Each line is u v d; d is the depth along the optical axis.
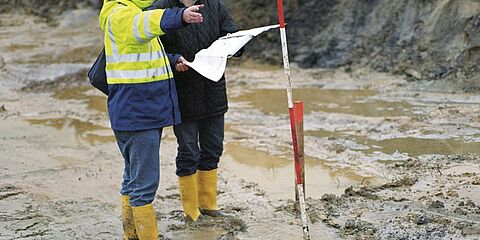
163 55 6.83
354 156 10.34
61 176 10.05
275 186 9.23
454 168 9.41
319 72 17.02
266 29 7.14
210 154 8.00
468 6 15.24
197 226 7.83
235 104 14.44
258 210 8.30
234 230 7.68
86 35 20.97
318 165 10.05
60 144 11.95
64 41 20.47
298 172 6.95
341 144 11.00
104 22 6.73
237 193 8.98
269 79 16.81
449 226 7.30
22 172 10.28
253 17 19.03
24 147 11.76
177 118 6.95
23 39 20.91
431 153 10.23
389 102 13.71
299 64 17.77
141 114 6.73
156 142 6.87
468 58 14.65
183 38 7.47
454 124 11.73
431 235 7.13
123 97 6.73
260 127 12.52
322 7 18.11
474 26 14.83
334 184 9.16
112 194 9.17
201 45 7.58
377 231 7.36
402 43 16.23
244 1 19.31
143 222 7.03
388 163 9.91
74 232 7.83
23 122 13.75
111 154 11.22
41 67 18.34
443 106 12.97
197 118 7.61
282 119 13.06
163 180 9.65
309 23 18.19
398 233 7.24
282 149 11.05
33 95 16.67
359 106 13.55
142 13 6.48
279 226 7.73
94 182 9.72
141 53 6.67
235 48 6.89
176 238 7.51
